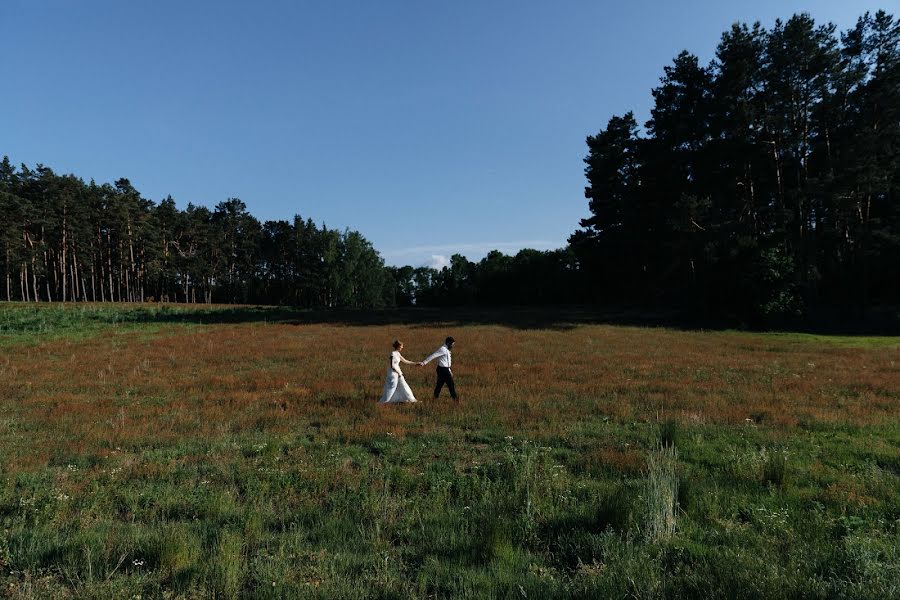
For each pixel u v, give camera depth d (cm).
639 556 456
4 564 464
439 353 1318
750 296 3628
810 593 380
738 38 4119
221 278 10388
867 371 1680
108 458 845
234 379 1648
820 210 4431
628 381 1506
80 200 8006
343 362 2067
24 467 791
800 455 796
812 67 3856
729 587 387
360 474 740
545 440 920
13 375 1789
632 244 5628
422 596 407
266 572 440
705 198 4169
